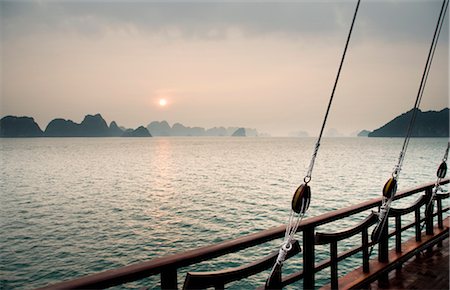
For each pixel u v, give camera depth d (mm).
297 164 81000
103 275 1922
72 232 24688
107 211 31750
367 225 4238
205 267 15805
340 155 115375
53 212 31688
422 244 5309
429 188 5715
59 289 1728
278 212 28844
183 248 20578
